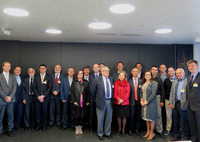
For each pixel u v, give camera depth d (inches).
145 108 154.1
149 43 232.8
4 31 152.3
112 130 182.2
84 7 100.5
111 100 157.6
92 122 175.5
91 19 124.1
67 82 182.9
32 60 217.8
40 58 219.1
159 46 236.4
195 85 127.5
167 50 237.3
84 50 225.8
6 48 212.4
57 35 182.2
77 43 224.8
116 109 162.2
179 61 237.5
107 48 228.5
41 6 99.0
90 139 156.6
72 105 168.7
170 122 166.7
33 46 218.2
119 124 166.9
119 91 158.6
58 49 221.9
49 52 220.7
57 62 221.8
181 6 99.0
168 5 97.4
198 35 181.0
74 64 224.1
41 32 167.8
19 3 94.6
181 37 192.9
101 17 120.0
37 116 177.9
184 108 143.5
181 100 144.2
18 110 178.1
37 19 124.6
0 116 158.4
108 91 154.4
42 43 219.9
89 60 225.9
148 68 233.9
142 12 109.6
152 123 154.2
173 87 153.9
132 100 162.6
